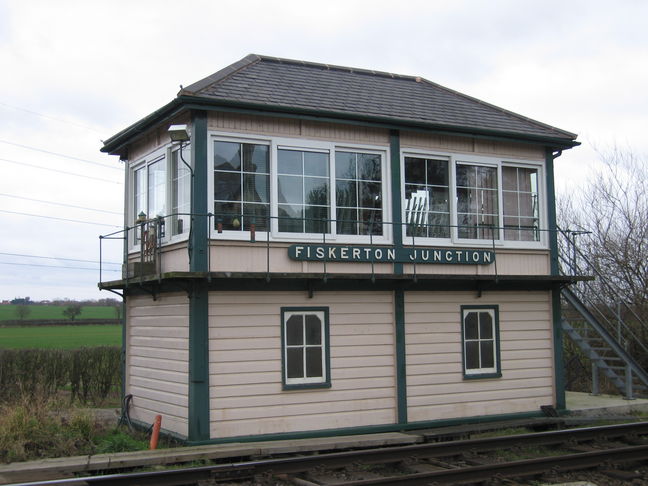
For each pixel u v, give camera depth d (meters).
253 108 10.38
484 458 9.09
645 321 18.98
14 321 47.75
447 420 11.60
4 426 9.55
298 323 10.68
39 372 17.61
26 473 7.99
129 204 12.91
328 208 11.08
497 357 12.30
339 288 10.99
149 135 12.09
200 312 9.95
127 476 7.29
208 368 9.94
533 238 13.00
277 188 10.71
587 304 19.75
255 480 7.78
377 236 11.43
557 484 7.83
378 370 11.20
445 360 11.78
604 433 10.38
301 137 10.95
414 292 11.63
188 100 9.95
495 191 12.69
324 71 13.01
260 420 10.18
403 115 11.72
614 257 20.58
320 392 10.68
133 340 12.33
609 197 21.92
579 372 18.25
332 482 7.79
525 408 12.44
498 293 12.42
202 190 10.08
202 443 9.72
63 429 10.13
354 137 11.38
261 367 10.29
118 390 18.59
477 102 13.83
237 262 10.29
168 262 11.02
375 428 10.95
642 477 8.09
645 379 13.80
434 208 12.05
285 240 10.63
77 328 46.31
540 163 13.16
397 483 7.45
